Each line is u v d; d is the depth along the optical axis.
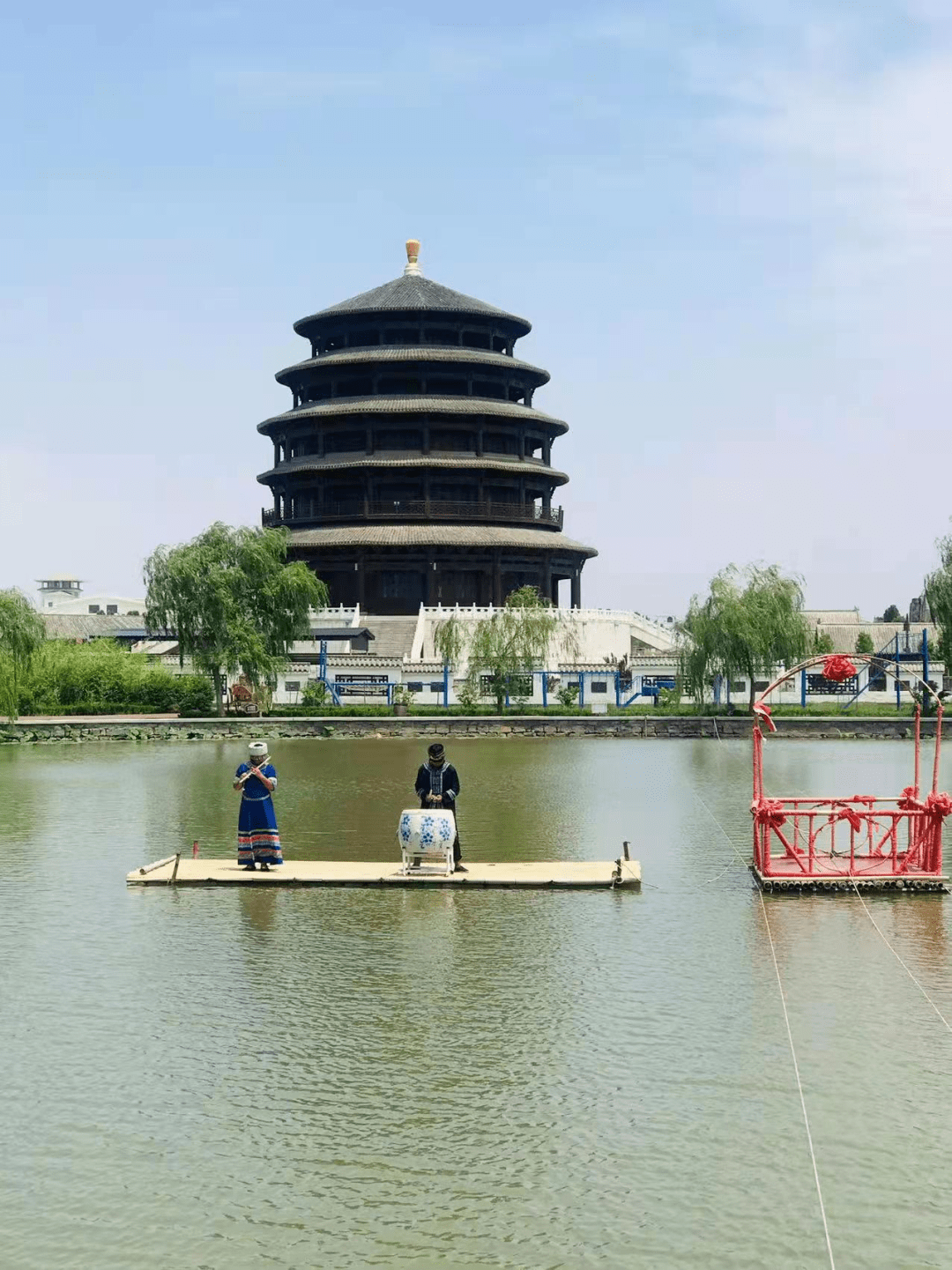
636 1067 22.38
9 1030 24.39
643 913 33.38
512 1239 17.08
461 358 149.12
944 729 105.94
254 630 112.19
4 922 32.56
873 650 144.25
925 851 36.44
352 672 125.38
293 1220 17.56
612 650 144.00
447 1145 19.56
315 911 33.62
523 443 152.75
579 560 158.50
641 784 66.81
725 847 44.94
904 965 28.38
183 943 30.38
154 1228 17.38
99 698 115.44
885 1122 20.25
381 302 153.50
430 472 148.12
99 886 37.19
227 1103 21.06
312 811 54.53
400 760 82.25
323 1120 20.41
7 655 98.38
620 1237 17.11
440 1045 23.47
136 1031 24.28
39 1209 17.84
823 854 39.75
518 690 120.06
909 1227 17.33
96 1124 20.33
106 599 196.62
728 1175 18.67
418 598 148.50
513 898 35.22
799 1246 16.91
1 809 55.50
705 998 26.11
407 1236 17.16
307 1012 25.31
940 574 111.25
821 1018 24.84
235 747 94.31
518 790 64.12
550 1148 19.44
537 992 26.48
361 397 150.25
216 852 43.38
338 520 149.12
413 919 32.69
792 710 115.00
